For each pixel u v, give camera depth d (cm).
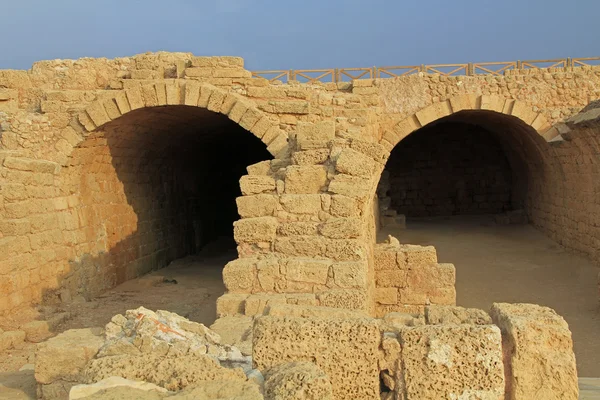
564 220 1989
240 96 1537
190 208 2372
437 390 430
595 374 980
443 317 536
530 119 1838
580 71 1828
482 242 2195
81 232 1524
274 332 447
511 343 441
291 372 397
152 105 1516
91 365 432
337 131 1358
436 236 2323
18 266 1210
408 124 1820
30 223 1269
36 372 573
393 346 443
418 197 2883
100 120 1495
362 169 877
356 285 758
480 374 427
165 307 1476
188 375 407
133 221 1850
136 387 397
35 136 1480
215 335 576
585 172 1762
